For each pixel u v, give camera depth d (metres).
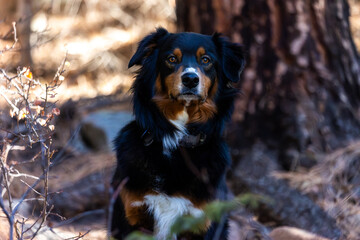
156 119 5.09
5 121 6.08
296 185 7.18
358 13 14.12
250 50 7.45
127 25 15.69
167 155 4.99
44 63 12.41
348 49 8.01
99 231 6.40
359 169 7.56
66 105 9.73
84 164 8.19
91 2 16.19
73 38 14.81
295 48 7.48
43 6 14.70
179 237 4.92
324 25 7.70
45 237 5.17
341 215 6.87
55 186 7.35
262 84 7.50
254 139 7.51
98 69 13.38
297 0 7.48
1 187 4.51
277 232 6.18
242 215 6.79
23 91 4.46
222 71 5.35
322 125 7.63
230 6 7.43
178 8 8.02
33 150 7.78
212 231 4.96
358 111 8.03
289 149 7.49
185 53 5.02
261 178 7.24
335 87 7.76
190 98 4.90
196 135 5.12
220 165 5.16
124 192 4.89
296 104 7.50
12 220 3.73
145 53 5.22
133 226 4.96
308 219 6.84
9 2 14.03
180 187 4.90
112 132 8.88
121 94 11.64
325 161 7.49
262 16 7.41
